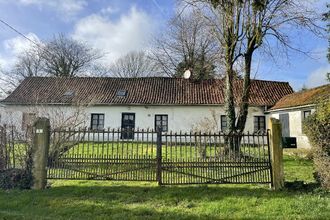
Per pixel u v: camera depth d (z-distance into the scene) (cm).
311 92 2192
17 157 852
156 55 4153
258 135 852
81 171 855
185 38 3638
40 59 4369
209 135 872
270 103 2533
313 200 670
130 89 2692
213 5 1378
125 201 693
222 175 841
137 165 854
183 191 771
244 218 574
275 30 1424
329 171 727
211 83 2719
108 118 2525
